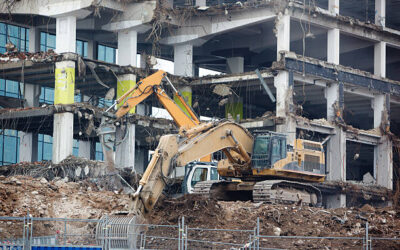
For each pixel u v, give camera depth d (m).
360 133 168.38
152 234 81.06
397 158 181.12
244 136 104.75
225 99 164.25
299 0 168.50
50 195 94.19
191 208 88.75
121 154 145.00
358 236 82.69
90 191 103.00
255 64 187.38
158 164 84.81
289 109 151.75
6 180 96.56
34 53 146.50
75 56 143.88
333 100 163.25
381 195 169.38
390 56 195.88
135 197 81.62
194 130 95.00
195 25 164.12
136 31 156.00
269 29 174.00
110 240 72.81
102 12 154.00
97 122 154.88
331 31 165.00
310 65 156.88
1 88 177.12
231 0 181.88
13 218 65.12
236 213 89.81
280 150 107.19
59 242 75.00
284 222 87.31
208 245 76.38
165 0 160.00
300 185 110.62
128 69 152.00
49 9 148.12
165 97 118.25
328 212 94.06
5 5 152.00
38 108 144.50
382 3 178.00
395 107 191.12
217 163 122.12
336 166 162.62
